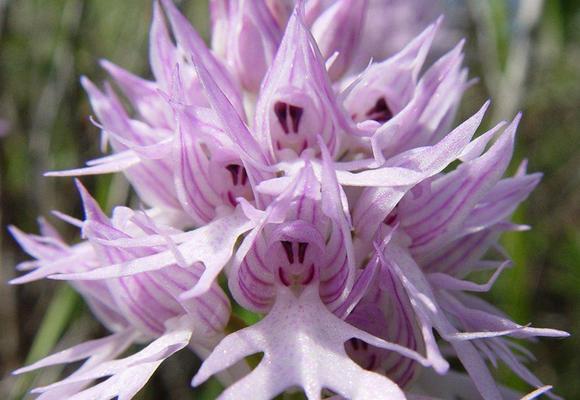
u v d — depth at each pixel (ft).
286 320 0.21
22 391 0.44
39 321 0.50
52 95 0.53
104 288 0.25
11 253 0.50
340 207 0.20
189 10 0.54
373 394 0.19
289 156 0.23
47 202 0.52
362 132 0.22
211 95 0.21
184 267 0.20
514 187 0.24
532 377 0.22
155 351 0.21
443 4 0.56
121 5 0.57
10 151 0.52
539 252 0.55
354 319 0.22
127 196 0.43
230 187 0.23
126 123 0.25
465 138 0.21
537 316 0.55
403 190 0.21
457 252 0.24
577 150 0.64
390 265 0.21
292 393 0.23
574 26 0.51
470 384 0.26
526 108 0.59
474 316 0.22
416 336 0.22
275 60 0.22
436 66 0.24
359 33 0.26
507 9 0.41
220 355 0.20
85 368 0.24
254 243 0.21
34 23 0.57
